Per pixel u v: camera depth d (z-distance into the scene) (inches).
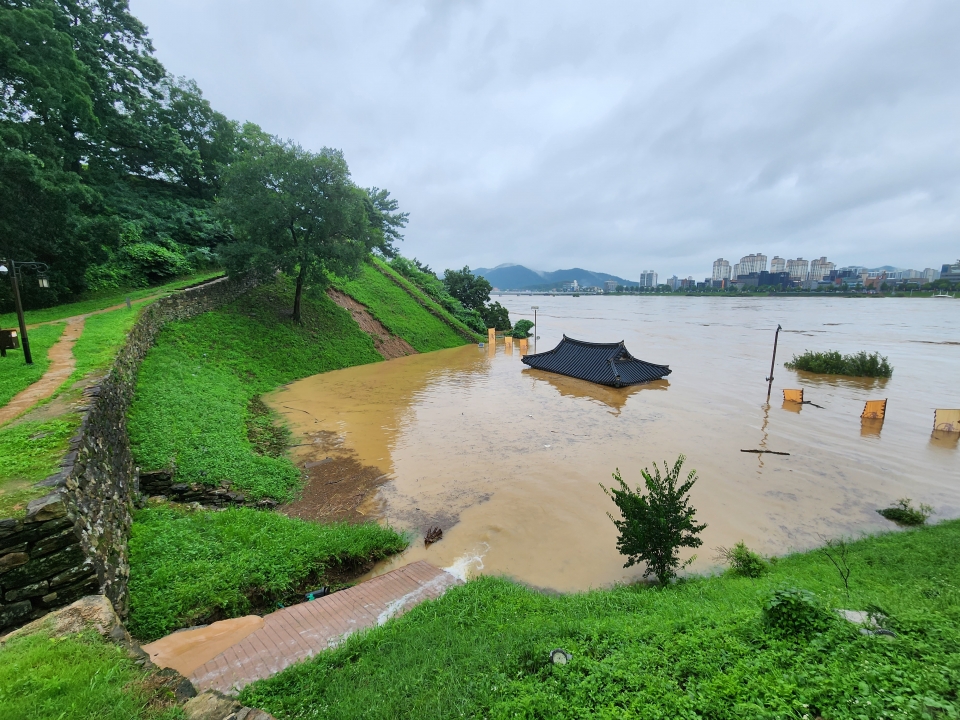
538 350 1749.5
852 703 155.0
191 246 1363.2
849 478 575.5
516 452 658.8
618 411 872.9
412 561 410.6
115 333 650.2
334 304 1443.2
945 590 285.6
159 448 503.5
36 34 902.4
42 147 902.4
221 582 330.0
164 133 1350.9
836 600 256.8
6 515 244.7
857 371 1179.9
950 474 587.2
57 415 371.2
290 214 1071.6
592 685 185.5
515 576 386.0
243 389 860.6
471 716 179.6
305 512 492.1
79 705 164.4
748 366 1350.9
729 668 185.0
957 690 154.9
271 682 226.2
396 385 1075.3
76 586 257.8
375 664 238.1
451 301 2128.4
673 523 349.4
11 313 797.9
